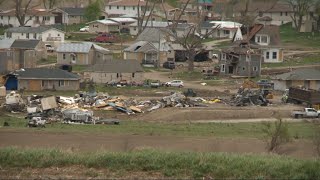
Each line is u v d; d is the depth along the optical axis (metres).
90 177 66.44
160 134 121.94
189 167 69.50
